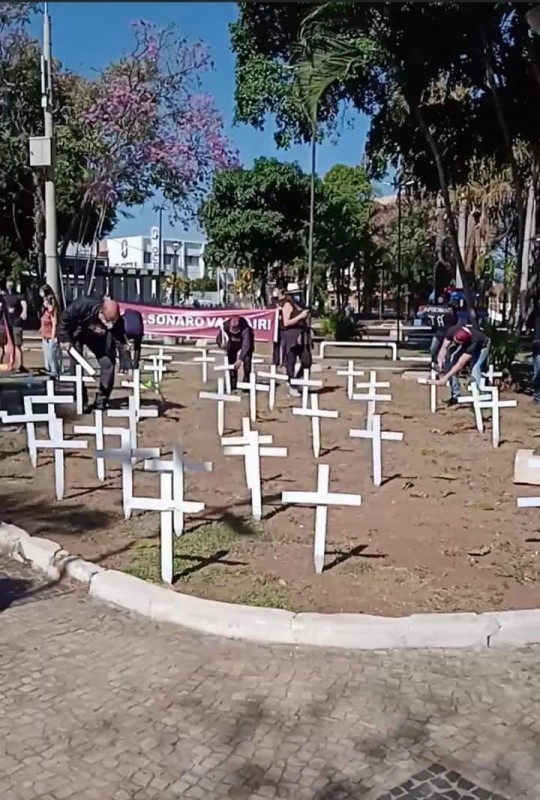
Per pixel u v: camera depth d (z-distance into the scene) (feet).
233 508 21.94
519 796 9.84
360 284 202.08
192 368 56.49
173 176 85.81
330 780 10.12
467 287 49.34
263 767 10.37
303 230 142.72
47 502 22.48
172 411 38.34
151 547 18.57
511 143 53.83
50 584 16.79
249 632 14.19
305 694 12.23
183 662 13.24
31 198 110.01
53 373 44.98
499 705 11.98
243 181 139.64
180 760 10.50
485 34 45.11
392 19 43.50
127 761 10.46
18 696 12.11
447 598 15.70
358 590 16.07
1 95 87.25
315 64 41.52
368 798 9.77
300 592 15.90
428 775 10.23
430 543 19.13
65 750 10.70
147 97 83.46
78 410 36.52
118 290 149.79
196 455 28.63
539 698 12.20
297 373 43.24
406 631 13.92
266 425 34.99
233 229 139.33
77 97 89.20
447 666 13.24
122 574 16.39
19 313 53.57
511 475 26.09
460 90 56.85
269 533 19.77
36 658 13.37
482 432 33.53
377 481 24.71
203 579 16.60
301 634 14.01
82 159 89.76
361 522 20.81
